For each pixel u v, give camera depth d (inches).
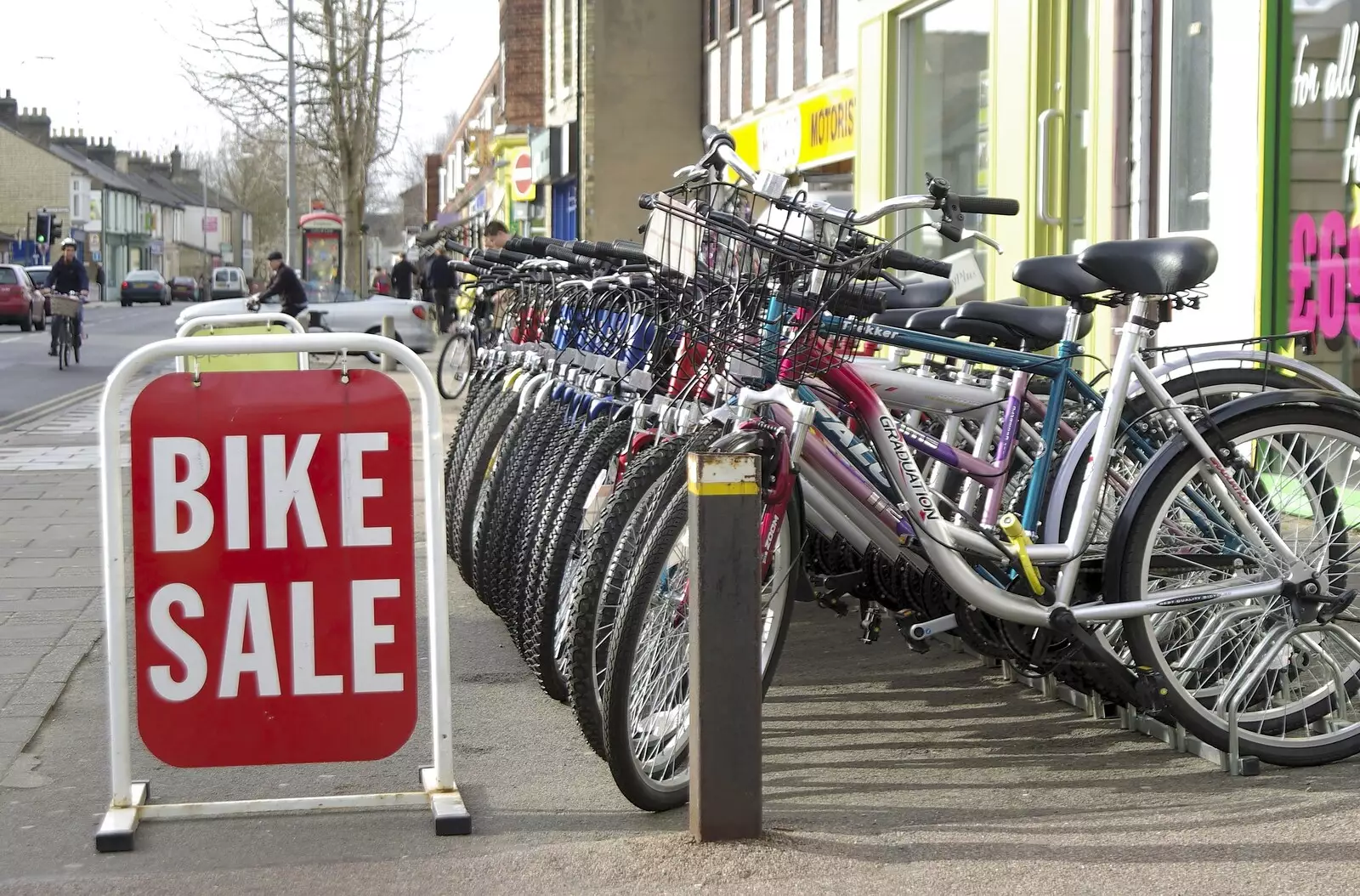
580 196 1099.9
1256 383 177.9
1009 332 181.6
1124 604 164.1
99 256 4114.2
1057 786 161.6
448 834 149.5
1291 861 137.8
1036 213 408.5
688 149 1058.7
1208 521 167.8
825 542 191.3
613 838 145.9
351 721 150.3
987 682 207.6
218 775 172.1
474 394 272.7
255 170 4200.3
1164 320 170.7
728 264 152.2
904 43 517.3
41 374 922.1
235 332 315.6
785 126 763.4
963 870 136.3
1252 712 169.8
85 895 135.4
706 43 1034.7
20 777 169.6
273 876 138.9
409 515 150.6
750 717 141.3
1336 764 169.0
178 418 147.3
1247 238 319.0
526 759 174.6
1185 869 136.1
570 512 178.9
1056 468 174.9
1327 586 168.4
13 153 3907.5
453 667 216.5
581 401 206.7
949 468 182.2
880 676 211.5
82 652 223.3
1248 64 318.3
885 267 153.3
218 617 148.1
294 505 148.8
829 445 162.7
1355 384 289.0
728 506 138.7
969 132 471.2
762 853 139.3
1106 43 366.3
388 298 962.1
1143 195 356.2
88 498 381.1
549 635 178.4
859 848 141.4
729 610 139.8
